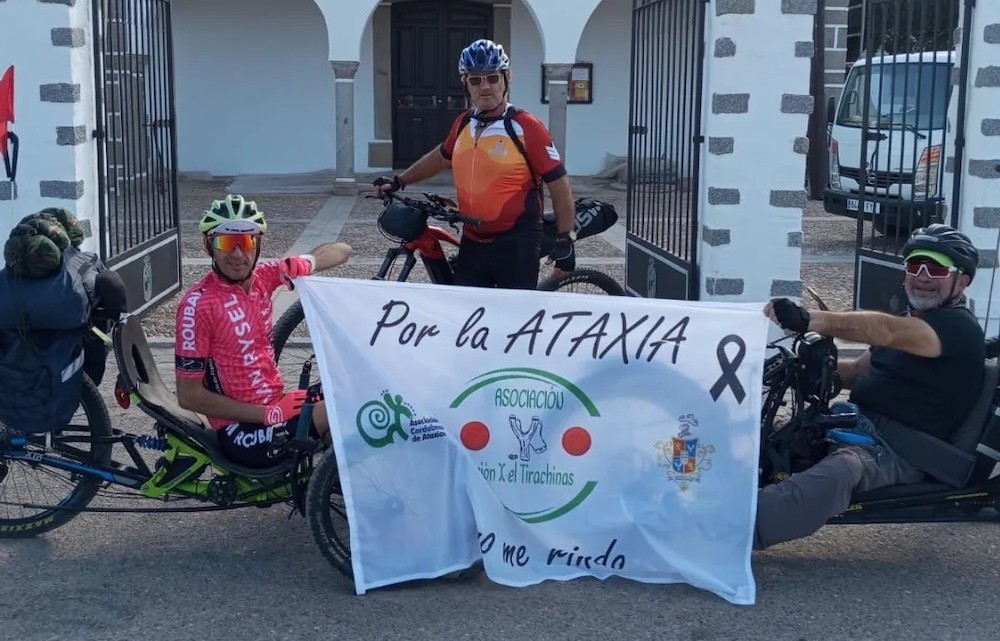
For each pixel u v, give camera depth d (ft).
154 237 27.30
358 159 62.03
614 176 60.85
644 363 13.42
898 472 13.80
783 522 13.33
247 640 12.14
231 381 13.60
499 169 17.52
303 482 13.80
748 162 22.43
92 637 12.17
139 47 26.73
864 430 13.88
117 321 13.89
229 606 12.92
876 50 39.17
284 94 60.90
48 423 13.64
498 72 17.33
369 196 19.86
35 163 22.63
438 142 62.44
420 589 13.41
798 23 21.95
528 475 13.39
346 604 12.98
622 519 13.39
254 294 13.87
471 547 13.47
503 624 12.54
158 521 15.33
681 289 24.27
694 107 23.16
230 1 59.52
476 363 13.38
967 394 13.71
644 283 27.58
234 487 13.88
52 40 22.27
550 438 13.38
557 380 13.38
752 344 13.47
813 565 14.28
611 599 13.16
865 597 13.37
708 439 13.43
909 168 36.24
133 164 26.32
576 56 56.29
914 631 12.53
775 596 13.35
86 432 15.02
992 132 23.25
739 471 13.39
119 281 14.03
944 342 13.43
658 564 13.39
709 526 13.34
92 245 23.63
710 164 22.54
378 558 13.20
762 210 22.59
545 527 13.42
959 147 23.76
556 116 51.88
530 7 50.96
